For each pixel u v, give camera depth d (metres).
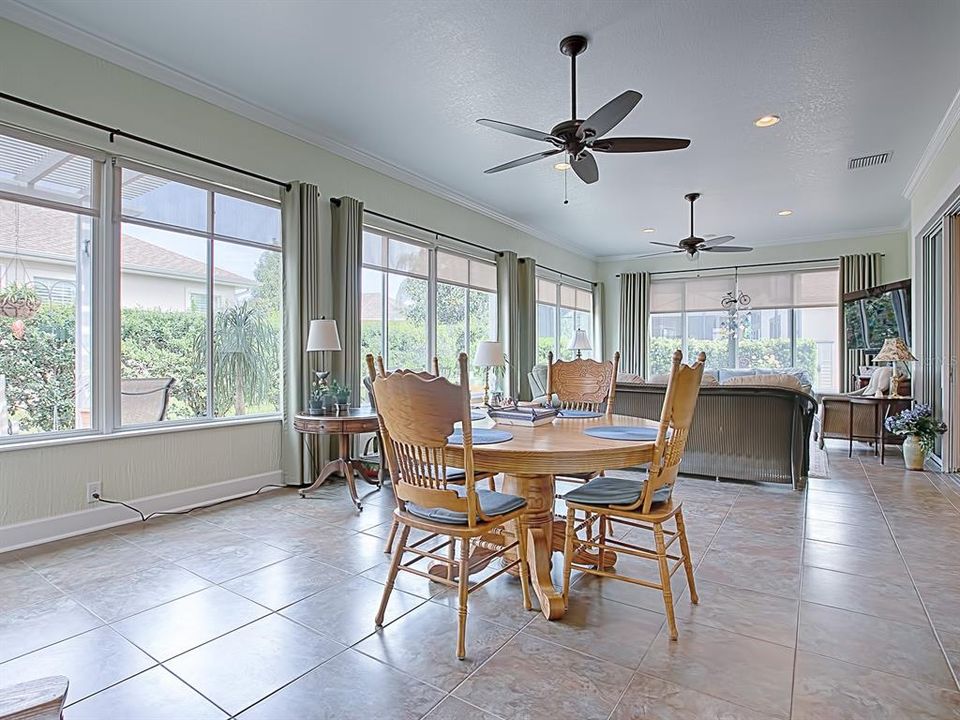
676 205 6.35
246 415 4.05
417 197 5.53
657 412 4.74
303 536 3.05
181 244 3.65
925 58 3.21
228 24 2.93
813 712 1.54
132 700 1.59
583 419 2.89
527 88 3.60
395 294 5.36
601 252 9.30
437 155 4.85
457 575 2.44
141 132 3.33
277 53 3.21
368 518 3.40
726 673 1.73
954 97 3.70
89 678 1.69
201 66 3.37
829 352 8.02
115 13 2.84
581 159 3.32
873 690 1.64
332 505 3.69
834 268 7.96
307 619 2.08
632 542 2.99
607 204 6.35
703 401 4.56
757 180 5.45
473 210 6.39
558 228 7.57
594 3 2.72
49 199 3.01
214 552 2.79
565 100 3.76
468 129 4.28
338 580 2.45
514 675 1.72
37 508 2.90
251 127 3.95
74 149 3.07
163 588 2.35
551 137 3.06
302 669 1.75
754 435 4.38
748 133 4.28
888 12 2.78
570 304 8.91
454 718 1.51
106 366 3.22
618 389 4.87
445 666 1.77
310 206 4.24
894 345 5.31
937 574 2.54
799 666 1.77
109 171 3.23
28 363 2.96
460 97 3.73
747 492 4.12
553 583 2.44
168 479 3.49
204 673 1.72
